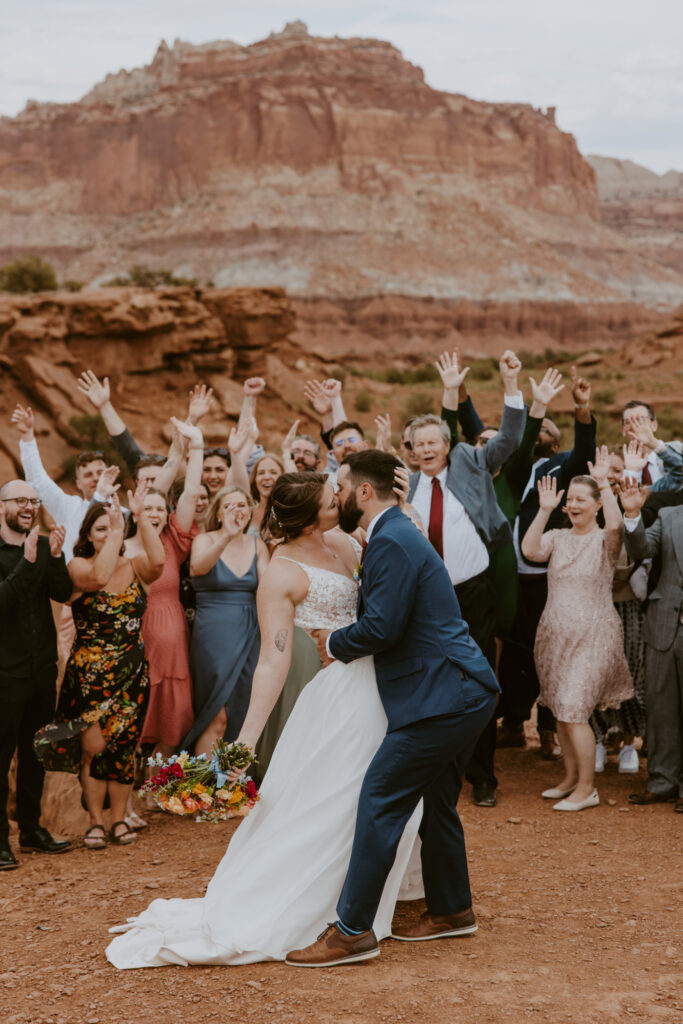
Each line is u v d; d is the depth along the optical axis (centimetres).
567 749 703
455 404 732
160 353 4600
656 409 6188
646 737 710
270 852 454
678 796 703
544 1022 386
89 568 616
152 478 758
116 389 4516
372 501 457
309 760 455
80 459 801
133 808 715
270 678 464
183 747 697
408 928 470
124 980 435
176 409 4516
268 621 470
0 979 444
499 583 699
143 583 684
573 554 702
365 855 434
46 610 628
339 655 450
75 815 725
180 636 694
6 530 634
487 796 696
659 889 539
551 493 718
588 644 691
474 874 565
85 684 629
